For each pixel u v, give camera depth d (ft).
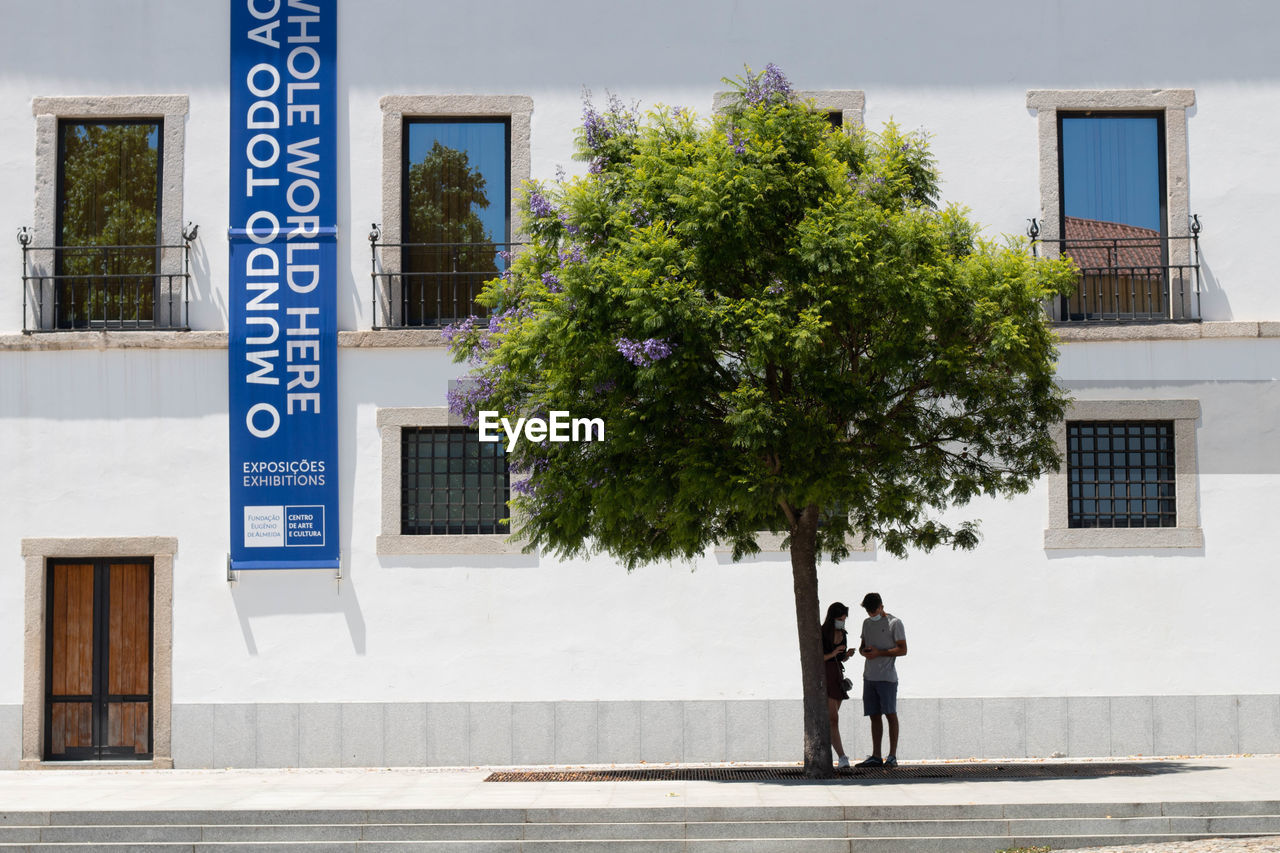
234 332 51.26
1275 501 50.44
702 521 38.91
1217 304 51.75
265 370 51.13
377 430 51.03
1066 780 39.75
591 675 49.93
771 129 38.58
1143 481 51.16
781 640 49.93
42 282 51.98
